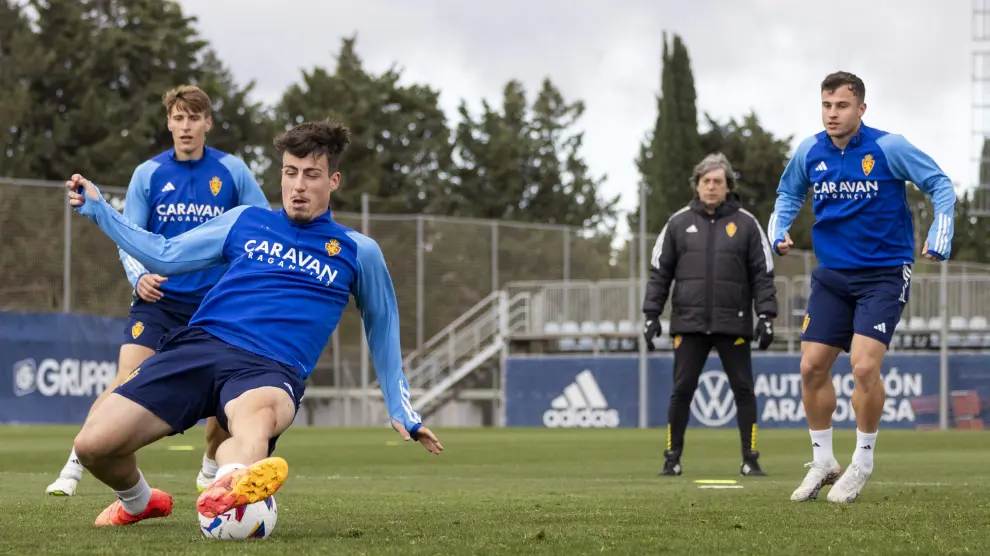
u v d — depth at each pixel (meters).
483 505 6.95
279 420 5.00
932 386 30.19
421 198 59.22
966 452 16.31
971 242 49.25
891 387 30.30
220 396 5.07
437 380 35.69
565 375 32.53
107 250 30.55
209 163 8.74
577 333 33.91
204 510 4.66
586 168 68.81
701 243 11.08
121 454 5.16
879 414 7.40
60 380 28.48
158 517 5.64
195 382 5.12
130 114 50.53
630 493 8.29
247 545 4.60
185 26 53.97
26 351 27.88
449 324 35.81
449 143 62.00
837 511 6.45
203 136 8.73
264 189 52.25
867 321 7.45
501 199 61.81
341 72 59.47
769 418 30.53
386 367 5.57
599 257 37.69
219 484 4.62
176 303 8.38
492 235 36.34
